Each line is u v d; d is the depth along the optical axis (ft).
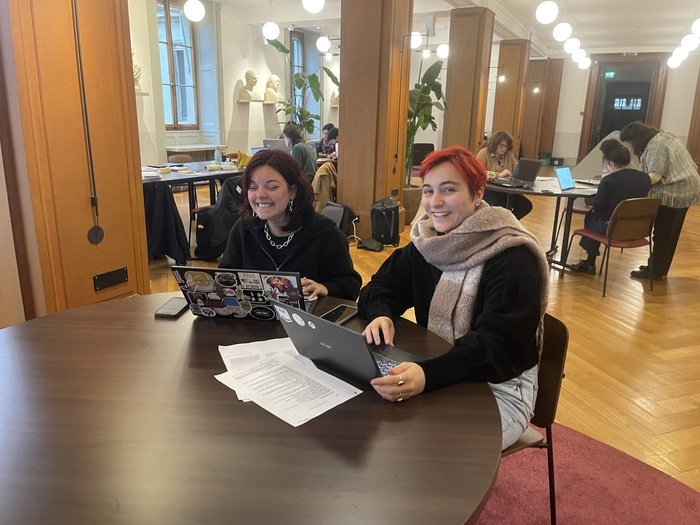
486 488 2.69
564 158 46.57
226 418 3.28
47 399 3.49
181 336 4.58
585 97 44.47
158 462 2.83
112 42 8.00
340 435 3.14
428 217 5.09
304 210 6.09
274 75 34.42
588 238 14.05
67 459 2.85
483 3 24.04
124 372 3.88
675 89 40.63
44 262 7.37
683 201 13.30
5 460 2.83
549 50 43.24
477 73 24.76
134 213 8.79
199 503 2.52
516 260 4.39
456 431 3.21
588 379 8.55
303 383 3.75
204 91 30.53
